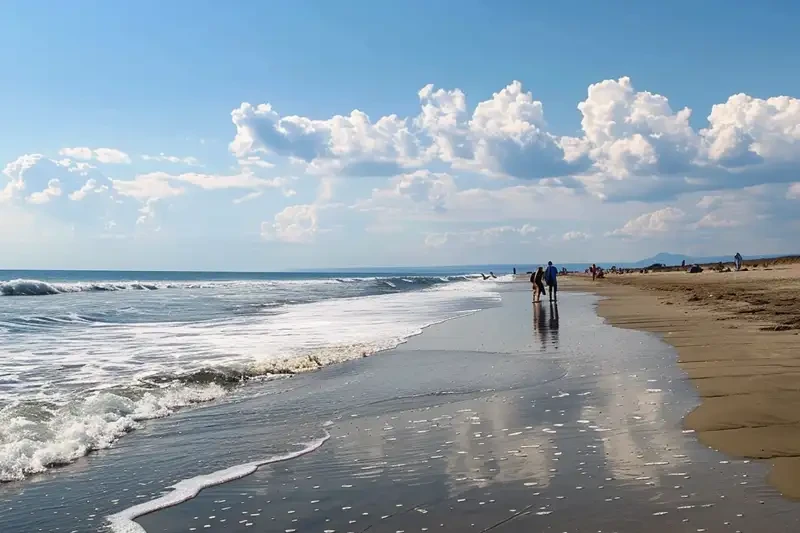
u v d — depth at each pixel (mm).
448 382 10242
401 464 5953
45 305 29734
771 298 24828
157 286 57906
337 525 4613
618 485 5094
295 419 8047
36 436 7086
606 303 28391
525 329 18156
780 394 8164
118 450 6770
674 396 8289
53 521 4859
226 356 13672
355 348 14508
